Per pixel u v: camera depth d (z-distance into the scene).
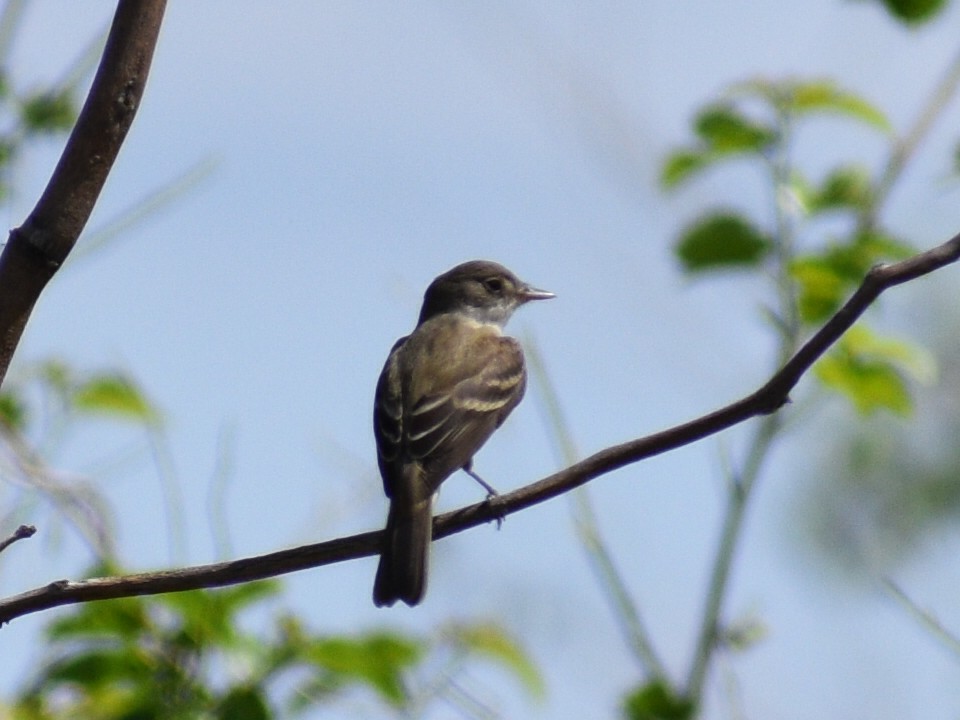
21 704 9.29
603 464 8.43
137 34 6.70
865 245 11.41
